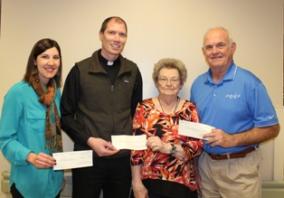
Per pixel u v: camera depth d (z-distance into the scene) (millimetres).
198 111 1951
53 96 1764
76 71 1926
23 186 1677
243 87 1826
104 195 2041
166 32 2406
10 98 1629
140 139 1798
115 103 1923
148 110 1859
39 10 2402
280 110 2439
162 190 1717
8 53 2430
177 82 1851
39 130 1669
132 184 1881
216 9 2402
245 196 1827
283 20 2416
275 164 2449
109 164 1909
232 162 1854
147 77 2428
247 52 2432
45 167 1593
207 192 1973
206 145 1914
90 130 1868
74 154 1707
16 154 1579
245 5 2406
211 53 1838
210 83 1947
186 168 1786
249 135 1785
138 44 2414
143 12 2398
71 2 2396
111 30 1888
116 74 1972
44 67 1676
